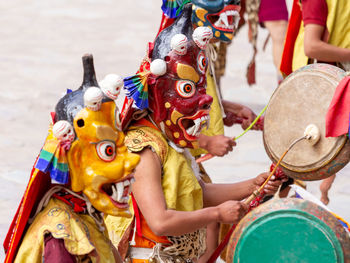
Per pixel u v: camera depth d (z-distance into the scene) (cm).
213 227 1074
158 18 4009
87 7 4319
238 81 2536
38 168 668
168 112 805
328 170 842
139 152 801
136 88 797
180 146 825
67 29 3641
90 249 678
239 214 807
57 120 686
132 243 850
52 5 4375
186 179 830
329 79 839
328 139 834
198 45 799
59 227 680
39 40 3347
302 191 923
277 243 728
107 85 688
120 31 3588
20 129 1973
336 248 717
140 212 837
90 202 709
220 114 1041
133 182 721
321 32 1217
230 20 959
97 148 681
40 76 2630
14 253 701
